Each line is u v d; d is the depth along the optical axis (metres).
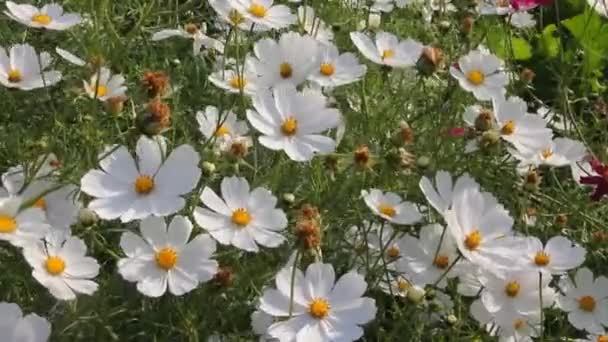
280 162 0.93
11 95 1.04
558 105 1.32
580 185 1.15
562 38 1.48
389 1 1.30
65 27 1.04
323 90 1.11
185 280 0.78
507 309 0.90
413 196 1.02
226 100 1.09
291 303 0.78
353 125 1.09
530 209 1.06
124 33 1.22
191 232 0.85
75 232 0.87
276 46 1.02
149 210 0.79
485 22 1.35
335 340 0.79
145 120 0.79
